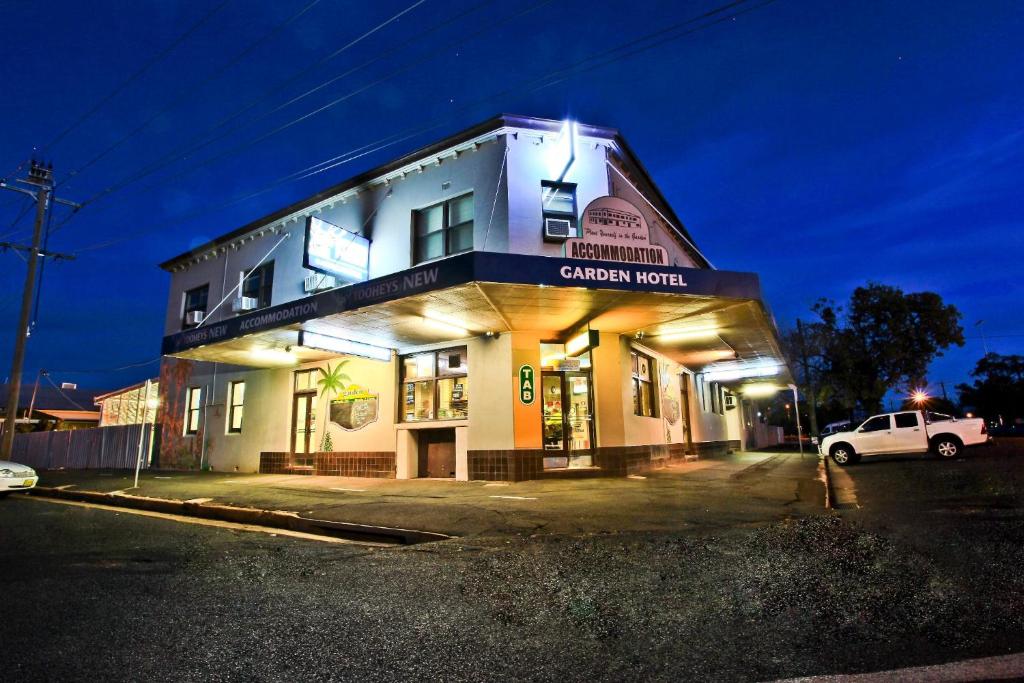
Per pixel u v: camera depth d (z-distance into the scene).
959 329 31.88
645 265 10.62
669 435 17.64
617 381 14.06
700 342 15.98
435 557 5.94
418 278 10.48
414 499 9.86
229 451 18.38
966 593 4.10
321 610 4.26
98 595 4.75
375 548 6.64
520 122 13.08
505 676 3.06
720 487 10.84
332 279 15.59
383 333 13.46
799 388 34.47
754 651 3.30
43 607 4.43
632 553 5.69
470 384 13.64
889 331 32.50
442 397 14.25
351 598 4.55
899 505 8.03
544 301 11.12
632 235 11.51
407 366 15.00
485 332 13.59
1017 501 7.76
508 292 10.47
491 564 5.52
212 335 14.46
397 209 14.75
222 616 4.16
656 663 3.18
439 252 13.83
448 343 14.28
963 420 15.73
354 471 15.14
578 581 4.82
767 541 5.96
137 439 21.52
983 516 6.82
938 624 3.57
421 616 4.08
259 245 18.36
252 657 3.38
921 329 32.12
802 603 4.06
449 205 13.95
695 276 10.89
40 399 37.97
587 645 3.47
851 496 9.33
